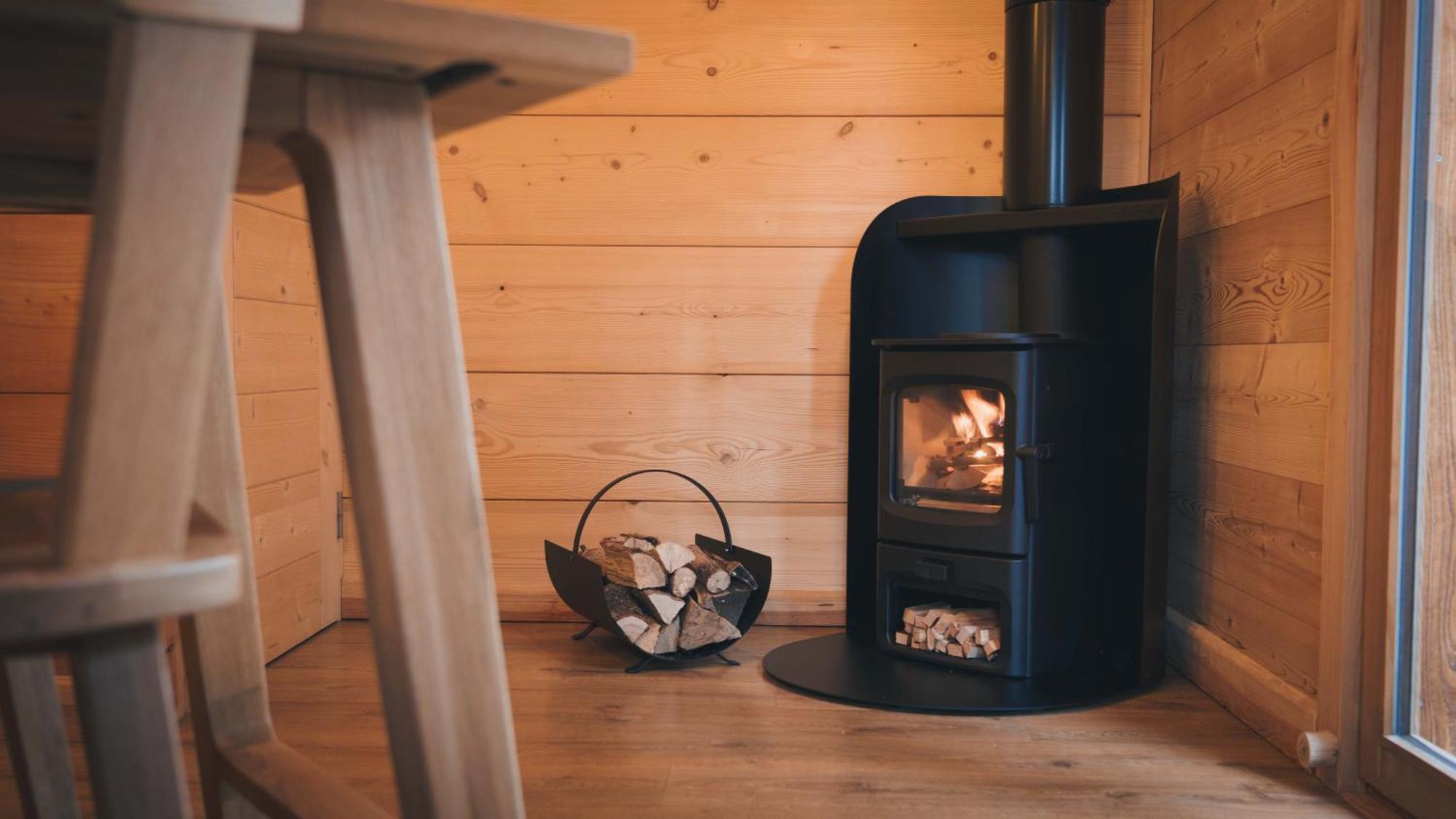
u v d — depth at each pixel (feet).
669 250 8.82
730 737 6.22
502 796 1.97
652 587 7.61
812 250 8.79
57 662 6.58
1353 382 5.35
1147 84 8.64
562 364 8.89
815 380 8.84
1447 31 4.95
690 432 8.88
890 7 8.66
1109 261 8.00
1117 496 7.91
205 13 1.38
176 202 1.40
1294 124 6.16
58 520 1.38
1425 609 5.08
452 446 1.93
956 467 7.66
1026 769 5.75
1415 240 5.11
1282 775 5.72
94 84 1.77
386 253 1.87
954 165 8.70
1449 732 4.99
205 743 3.08
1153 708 6.86
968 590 7.41
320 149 1.83
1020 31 7.76
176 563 1.41
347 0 1.61
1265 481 6.51
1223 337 7.18
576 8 8.67
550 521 8.94
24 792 3.07
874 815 5.14
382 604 1.93
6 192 2.60
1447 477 4.98
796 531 8.90
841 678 7.27
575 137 8.79
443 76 1.96
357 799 2.62
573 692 7.05
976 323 8.50
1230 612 7.04
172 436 1.42
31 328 6.29
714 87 8.73
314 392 8.40
